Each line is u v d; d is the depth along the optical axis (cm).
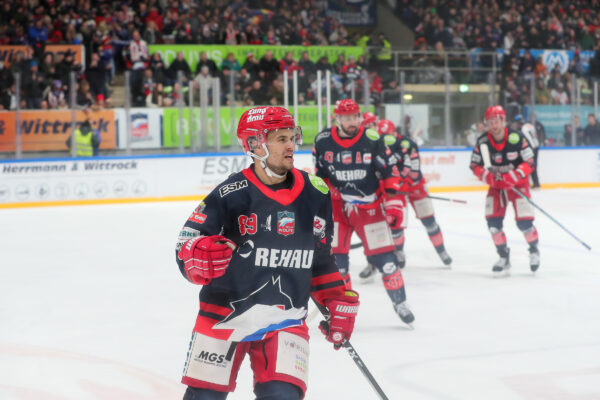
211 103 1435
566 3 2145
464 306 543
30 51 1531
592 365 391
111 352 422
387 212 473
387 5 2158
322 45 1934
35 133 1352
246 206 216
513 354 414
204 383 217
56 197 1334
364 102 1488
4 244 877
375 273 659
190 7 1845
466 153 1560
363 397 341
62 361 404
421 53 1675
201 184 1430
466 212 1188
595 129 1639
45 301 567
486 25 2031
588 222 1041
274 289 220
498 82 1584
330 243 230
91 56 1642
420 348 429
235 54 1745
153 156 1394
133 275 676
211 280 221
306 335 227
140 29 1767
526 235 664
